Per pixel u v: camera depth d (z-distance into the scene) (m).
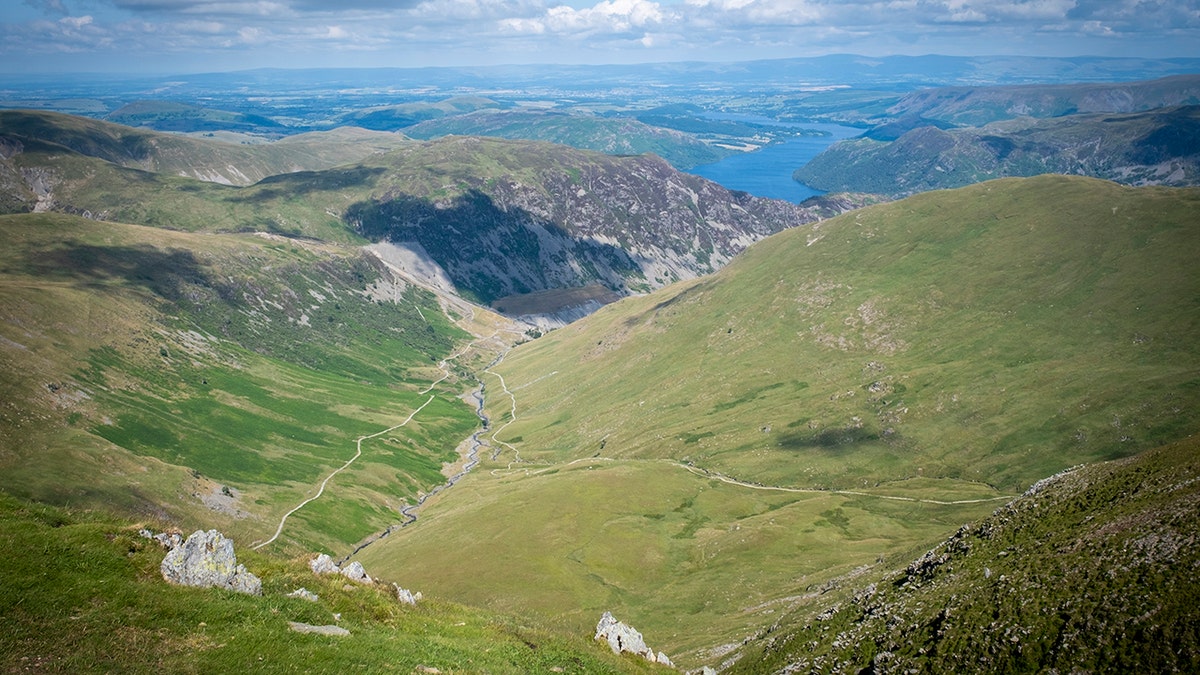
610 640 57.22
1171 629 42.84
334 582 43.00
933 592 66.44
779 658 73.38
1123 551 53.81
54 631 28.69
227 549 38.16
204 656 30.39
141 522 38.94
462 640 42.72
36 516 36.00
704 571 132.88
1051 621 49.94
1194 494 57.94
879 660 58.94
